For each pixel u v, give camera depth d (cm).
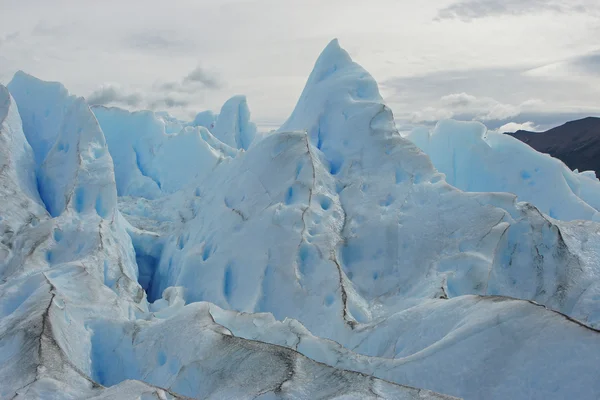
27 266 1305
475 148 2025
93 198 1605
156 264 1778
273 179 1559
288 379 803
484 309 934
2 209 1492
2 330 1015
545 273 1298
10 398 790
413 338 1003
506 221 1359
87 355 1045
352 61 1978
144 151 2431
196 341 980
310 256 1345
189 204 1888
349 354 967
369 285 1322
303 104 1975
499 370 820
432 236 1374
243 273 1393
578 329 809
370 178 1568
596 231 1441
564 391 762
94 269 1314
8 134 1777
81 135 1781
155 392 781
